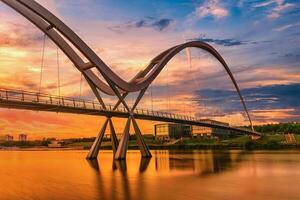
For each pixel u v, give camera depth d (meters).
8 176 31.16
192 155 69.06
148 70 62.69
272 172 30.75
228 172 31.28
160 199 17.66
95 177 28.97
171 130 161.62
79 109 47.12
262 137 131.38
